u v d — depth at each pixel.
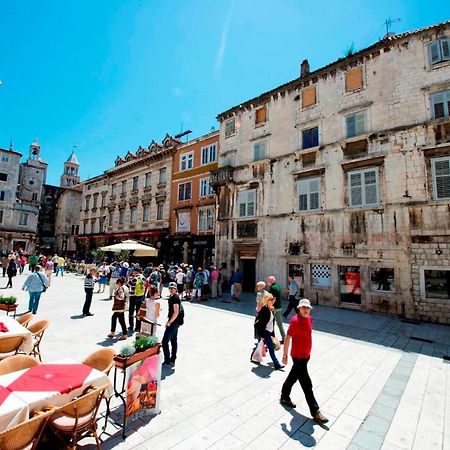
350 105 16.11
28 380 3.65
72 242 45.84
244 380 5.95
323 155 16.67
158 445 3.88
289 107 18.92
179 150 27.48
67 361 4.32
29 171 50.03
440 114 13.37
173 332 6.57
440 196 12.72
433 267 12.43
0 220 39.59
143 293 9.35
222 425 4.39
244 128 21.41
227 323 10.79
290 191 17.84
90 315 10.92
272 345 6.62
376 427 4.46
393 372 6.65
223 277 20.28
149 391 4.55
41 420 3.07
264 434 4.21
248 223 19.64
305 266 16.38
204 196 24.25
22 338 5.57
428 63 14.01
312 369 6.76
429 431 4.39
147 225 29.53
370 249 14.14
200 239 23.27
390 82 14.85
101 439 3.94
